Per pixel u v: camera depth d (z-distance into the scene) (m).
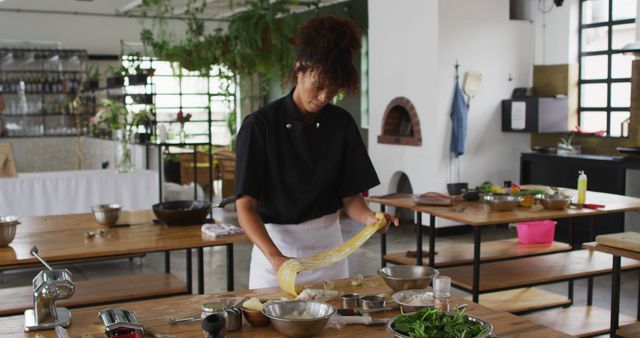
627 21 7.52
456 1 7.79
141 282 4.05
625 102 7.59
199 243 3.52
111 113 7.29
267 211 2.55
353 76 2.28
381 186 8.80
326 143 2.53
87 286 3.95
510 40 8.20
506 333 1.94
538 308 4.82
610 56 7.72
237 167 2.43
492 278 4.44
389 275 2.39
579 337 4.31
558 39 8.13
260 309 1.98
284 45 8.82
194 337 1.89
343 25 2.26
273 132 2.44
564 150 7.79
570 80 8.04
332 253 2.30
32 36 11.72
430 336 1.71
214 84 13.20
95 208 4.04
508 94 8.27
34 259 3.19
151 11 12.11
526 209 4.72
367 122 10.19
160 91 12.91
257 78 12.86
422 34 7.92
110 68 11.08
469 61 7.94
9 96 11.83
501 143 8.30
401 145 8.38
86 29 12.05
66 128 12.20
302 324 1.85
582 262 4.82
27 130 12.02
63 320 2.02
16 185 6.33
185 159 12.12
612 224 6.90
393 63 8.38
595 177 7.09
